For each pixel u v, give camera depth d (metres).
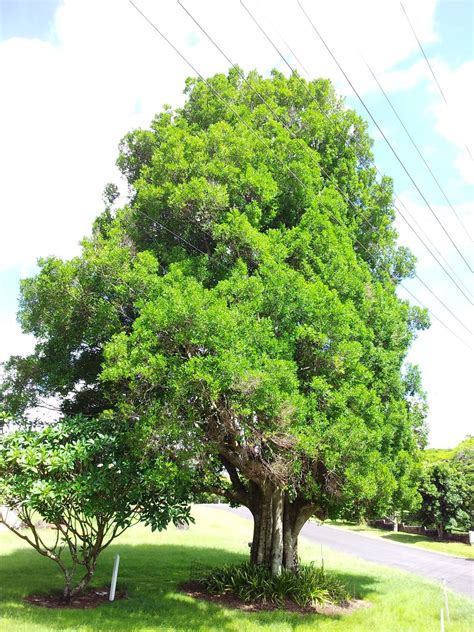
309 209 15.01
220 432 12.30
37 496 11.02
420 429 17.91
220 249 13.53
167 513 12.80
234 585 14.10
